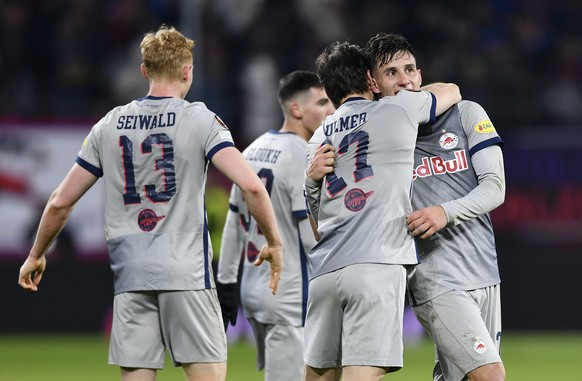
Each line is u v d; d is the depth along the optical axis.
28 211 48.09
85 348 43.53
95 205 48.09
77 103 52.44
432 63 58.62
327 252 18.38
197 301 18.28
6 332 47.81
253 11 58.62
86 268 48.09
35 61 57.41
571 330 48.81
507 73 58.19
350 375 17.84
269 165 23.11
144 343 18.38
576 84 58.78
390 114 18.39
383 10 60.75
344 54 19.23
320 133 19.36
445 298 18.95
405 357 41.44
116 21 58.19
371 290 17.72
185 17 51.94
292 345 22.84
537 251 48.88
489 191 18.80
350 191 18.27
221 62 56.28
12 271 47.84
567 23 62.31
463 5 61.75
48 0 58.53
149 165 18.39
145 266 18.19
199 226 18.42
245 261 23.55
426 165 19.42
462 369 18.80
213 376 18.47
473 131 19.38
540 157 49.34
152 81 19.06
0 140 47.91
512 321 48.84
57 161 48.31
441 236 19.20
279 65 57.41
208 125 18.36
